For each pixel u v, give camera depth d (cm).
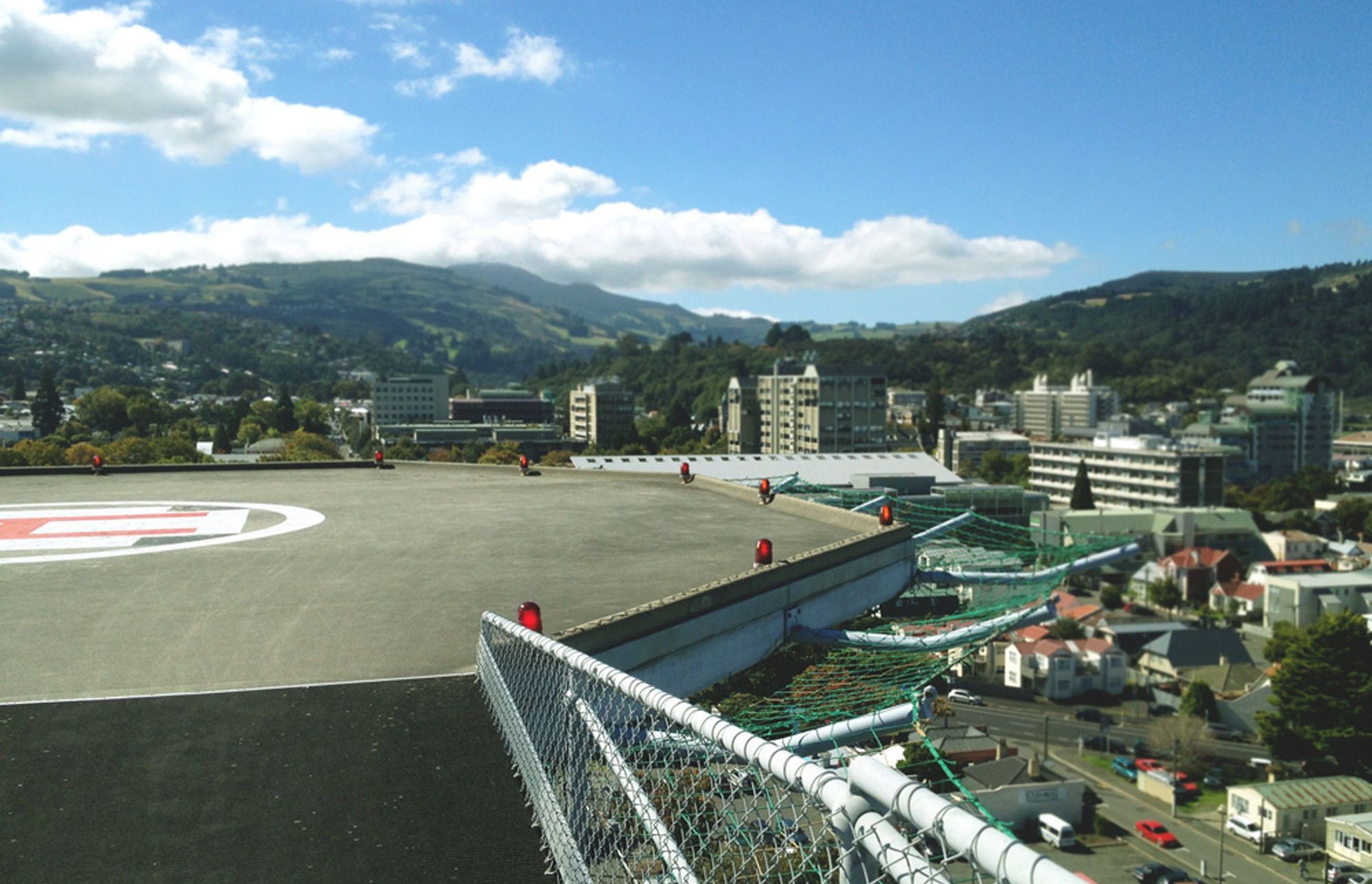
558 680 657
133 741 655
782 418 14250
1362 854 4656
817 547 1491
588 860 473
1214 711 7025
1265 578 9738
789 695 1160
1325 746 5766
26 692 747
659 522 1780
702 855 369
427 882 495
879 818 260
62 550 1434
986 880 228
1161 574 10400
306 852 521
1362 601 9006
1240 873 4709
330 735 673
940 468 6925
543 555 1405
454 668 822
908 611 1917
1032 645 7744
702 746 391
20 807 565
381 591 1148
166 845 525
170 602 1081
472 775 616
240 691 747
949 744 5650
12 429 15288
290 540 1539
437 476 2722
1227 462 18100
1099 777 5884
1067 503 14812
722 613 1064
